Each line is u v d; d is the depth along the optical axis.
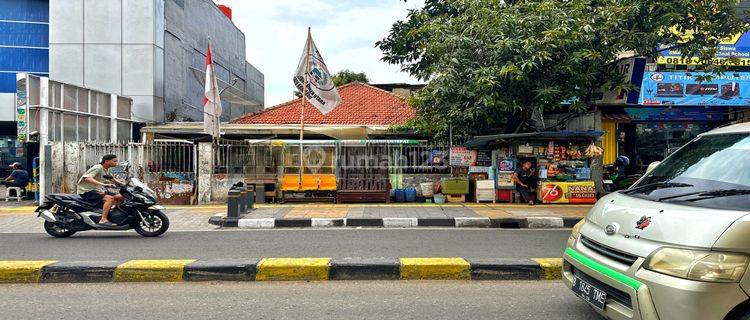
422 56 15.91
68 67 18.56
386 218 10.47
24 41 19.17
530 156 13.66
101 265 5.98
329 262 6.12
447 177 14.39
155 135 19.05
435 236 8.81
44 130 13.89
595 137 13.39
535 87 12.41
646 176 4.65
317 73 14.34
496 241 8.23
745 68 15.62
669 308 3.18
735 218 3.23
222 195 14.24
